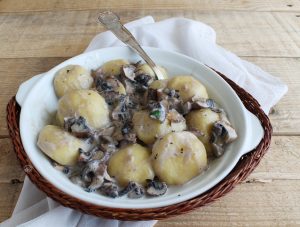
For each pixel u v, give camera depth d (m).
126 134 0.38
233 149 0.37
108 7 0.65
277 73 0.53
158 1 0.67
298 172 0.40
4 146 0.42
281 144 0.42
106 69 0.46
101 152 0.37
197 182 0.34
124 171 0.35
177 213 0.31
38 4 0.66
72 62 0.45
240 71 0.50
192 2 0.67
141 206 0.31
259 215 0.36
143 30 0.56
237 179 0.34
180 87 0.42
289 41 0.58
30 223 0.33
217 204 0.37
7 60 0.54
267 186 0.38
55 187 0.32
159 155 0.35
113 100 0.42
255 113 0.41
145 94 0.43
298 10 0.66
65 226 0.34
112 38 0.54
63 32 0.59
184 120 0.39
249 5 0.67
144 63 0.47
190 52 0.53
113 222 0.35
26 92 0.41
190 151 0.35
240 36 0.59
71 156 0.36
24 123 0.37
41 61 0.54
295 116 0.46
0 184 0.39
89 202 0.31
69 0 0.67
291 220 0.35
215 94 0.43
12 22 0.61
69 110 0.39
